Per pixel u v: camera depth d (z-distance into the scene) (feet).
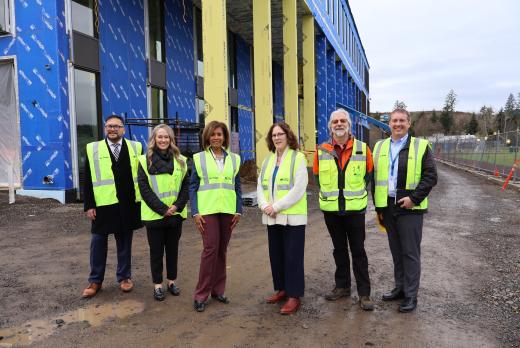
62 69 36.78
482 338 12.37
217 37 35.09
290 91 55.83
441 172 87.15
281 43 85.25
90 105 40.91
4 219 29.48
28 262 19.99
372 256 21.43
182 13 58.80
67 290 16.40
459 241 25.07
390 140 15.12
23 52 36.96
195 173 14.83
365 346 11.96
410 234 14.35
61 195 36.73
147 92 50.06
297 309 14.61
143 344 12.12
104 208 15.61
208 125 14.90
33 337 12.51
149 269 19.17
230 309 14.70
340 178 14.62
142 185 15.01
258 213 34.27
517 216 34.06
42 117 36.94
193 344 12.12
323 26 74.13
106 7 42.96
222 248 15.26
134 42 47.60
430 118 468.34
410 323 13.43
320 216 33.78
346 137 14.82
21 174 37.86
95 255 15.76
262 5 46.24
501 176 69.72
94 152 15.70
